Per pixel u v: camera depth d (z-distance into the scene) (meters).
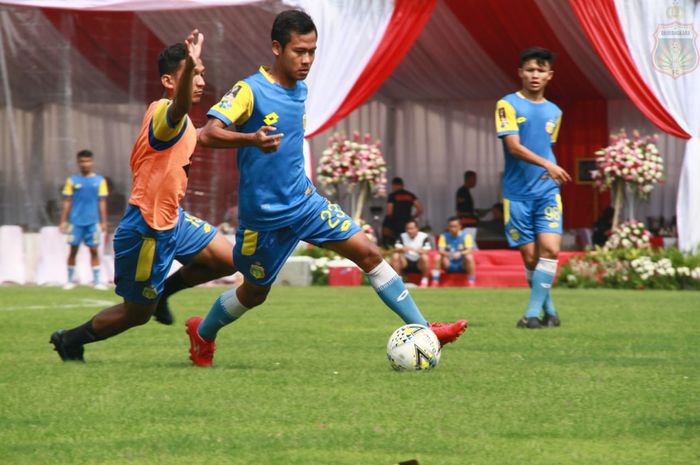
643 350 18.66
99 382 14.43
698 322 24.91
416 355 15.61
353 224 15.82
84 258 45.22
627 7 45.91
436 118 65.06
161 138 14.99
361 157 47.53
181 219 16.61
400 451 10.13
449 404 12.65
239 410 12.26
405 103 65.00
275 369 15.95
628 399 13.02
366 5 47.19
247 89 14.95
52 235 44.94
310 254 46.78
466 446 10.35
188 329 16.27
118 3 43.91
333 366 16.36
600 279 44.72
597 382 14.45
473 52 55.56
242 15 44.44
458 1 50.41
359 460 9.77
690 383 14.40
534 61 23.14
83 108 45.34
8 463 9.73
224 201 44.78
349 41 47.19
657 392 13.57
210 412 12.16
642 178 46.44
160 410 12.28
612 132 62.31
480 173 64.88
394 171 64.94
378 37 46.97
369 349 18.94
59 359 17.30
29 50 44.56
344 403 12.72
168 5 43.75
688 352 18.36
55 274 44.97
